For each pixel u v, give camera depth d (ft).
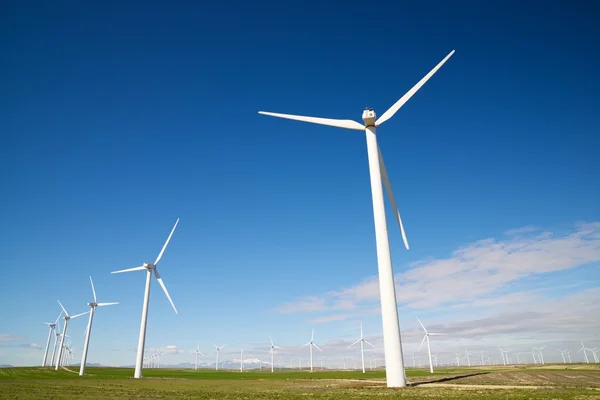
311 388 139.03
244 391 132.46
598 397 93.56
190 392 128.77
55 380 210.59
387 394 105.60
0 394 115.14
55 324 483.92
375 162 149.48
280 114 163.22
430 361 323.16
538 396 96.07
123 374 333.01
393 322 127.75
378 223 138.82
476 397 94.07
